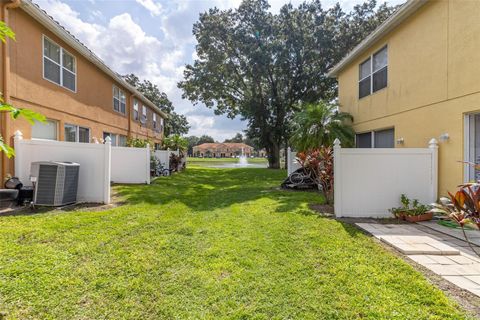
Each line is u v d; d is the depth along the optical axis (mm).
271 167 22641
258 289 2604
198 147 76875
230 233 4223
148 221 4828
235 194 8195
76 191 6125
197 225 4652
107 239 3826
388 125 7770
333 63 18750
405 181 5426
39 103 7434
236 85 22531
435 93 5992
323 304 2363
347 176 5352
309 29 18688
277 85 21484
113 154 10031
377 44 8320
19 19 6703
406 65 6984
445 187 5562
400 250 3527
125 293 2527
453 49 5520
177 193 8156
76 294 2492
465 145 5289
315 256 3334
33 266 2938
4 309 2236
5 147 1578
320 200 6988
